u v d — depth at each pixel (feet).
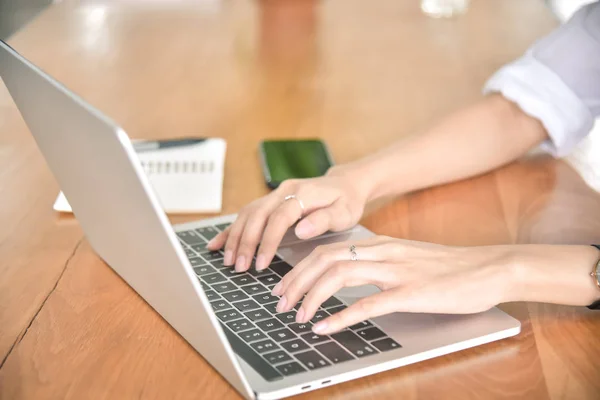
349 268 2.93
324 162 4.25
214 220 3.69
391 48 6.10
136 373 2.68
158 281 2.67
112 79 5.44
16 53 2.78
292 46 6.13
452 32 6.46
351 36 6.36
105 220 2.84
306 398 2.53
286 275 3.05
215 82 5.44
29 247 3.52
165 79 5.48
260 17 6.81
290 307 2.93
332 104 5.11
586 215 3.87
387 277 2.95
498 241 3.61
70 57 5.81
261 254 3.28
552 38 4.45
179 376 2.67
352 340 2.77
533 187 4.16
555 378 2.67
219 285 3.14
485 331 2.85
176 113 4.94
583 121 4.35
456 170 4.17
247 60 5.84
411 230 3.69
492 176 4.29
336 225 3.56
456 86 5.40
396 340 2.78
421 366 2.71
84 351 2.80
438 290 2.90
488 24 6.64
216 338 2.43
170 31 6.42
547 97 4.33
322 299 2.87
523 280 3.01
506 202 3.99
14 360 2.75
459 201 4.00
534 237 3.65
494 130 4.30
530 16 6.86
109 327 2.94
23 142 4.60
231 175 4.20
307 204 3.52
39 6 6.84
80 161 2.63
